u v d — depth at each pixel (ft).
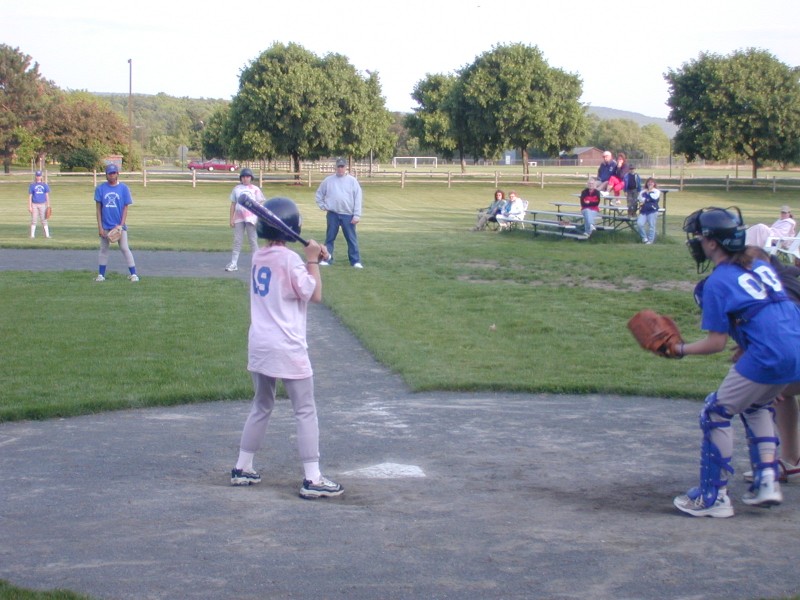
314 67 240.12
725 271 23.25
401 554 21.88
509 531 22.94
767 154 235.40
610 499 24.86
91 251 75.36
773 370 22.95
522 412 31.76
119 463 27.20
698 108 234.58
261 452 28.27
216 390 33.24
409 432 29.86
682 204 170.60
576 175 250.78
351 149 242.78
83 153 296.10
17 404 31.42
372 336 40.86
